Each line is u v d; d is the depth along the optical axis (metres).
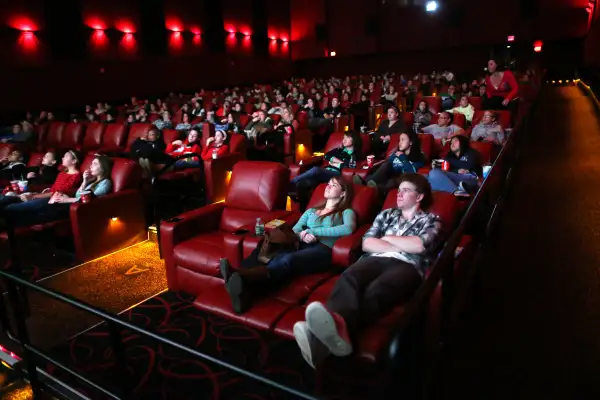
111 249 4.36
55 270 3.96
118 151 7.38
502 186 4.39
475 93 11.19
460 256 2.61
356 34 21.55
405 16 20.86
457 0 19.94
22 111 11.77
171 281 3.51
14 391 2.66
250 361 2.61
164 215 5.36
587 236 3.54
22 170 5.71
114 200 4.35
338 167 5.20
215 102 13.38
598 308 2.57
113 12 14.02
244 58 19.64
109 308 3.29
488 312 2.60
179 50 16.50
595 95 11.63
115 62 14.23
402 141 4.75
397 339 1.20
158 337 1.71
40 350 2.40
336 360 2.14
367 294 2.26
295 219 3.64
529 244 3.48
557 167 5.64
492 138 5.75
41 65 12.18
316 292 2.68
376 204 3.41
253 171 3.89
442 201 2.94
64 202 4.26
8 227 3.37
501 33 19.58
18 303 2.41
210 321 3.08
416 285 2.46
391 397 1.25
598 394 1.94
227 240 3.14
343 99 12.45
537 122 8.94
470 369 2.13
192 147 6.61
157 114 10.24
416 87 13.20
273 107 11.21
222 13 18.20
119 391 2.04
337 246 2.91
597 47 15.09
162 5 15.64
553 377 2.05
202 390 2.37
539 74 16.28
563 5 18.62
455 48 20.48
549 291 2.79
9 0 11.32
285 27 22.06
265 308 2.54
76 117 11.55
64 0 12.61
